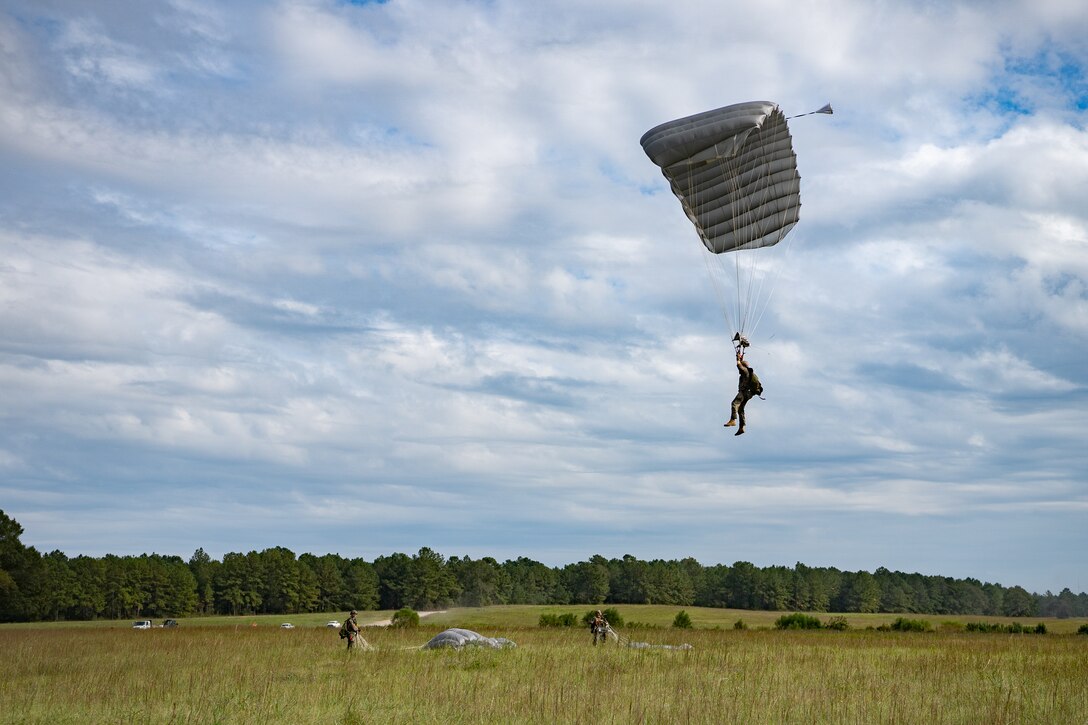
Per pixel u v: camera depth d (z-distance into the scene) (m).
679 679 19.83
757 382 18.88
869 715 14.84
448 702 16.11
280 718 15.21
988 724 14.15
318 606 148.25
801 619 67.88
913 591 191.62
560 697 16.17
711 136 21.34
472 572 164.12
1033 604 190.75
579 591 173.12
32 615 101.00
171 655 29.05
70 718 15.74
